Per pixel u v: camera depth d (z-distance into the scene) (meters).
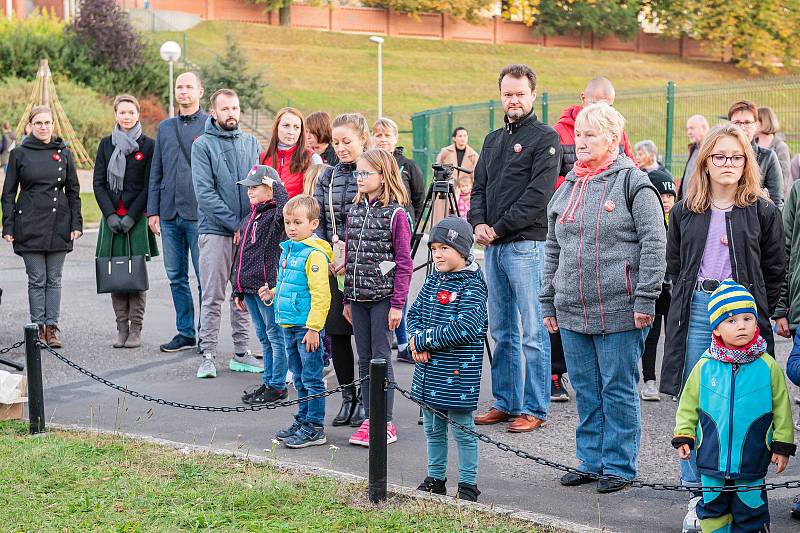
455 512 7.12
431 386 7.57
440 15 110.25
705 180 7.23
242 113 61.03
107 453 8.57
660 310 10.69
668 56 112.56
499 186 9.55
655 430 9.67
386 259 9.05
